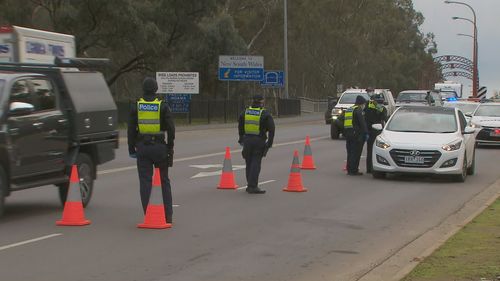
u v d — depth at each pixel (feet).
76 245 87.81
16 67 117.39
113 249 85.92
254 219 108.88
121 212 113.50
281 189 145.18
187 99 449.48
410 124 169.78
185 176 165.99
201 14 438.40
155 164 101.24
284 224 104.99
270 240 93.30
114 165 191.42
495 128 260.21
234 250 86.84
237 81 584.81
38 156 107.45
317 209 119.85
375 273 75.36
